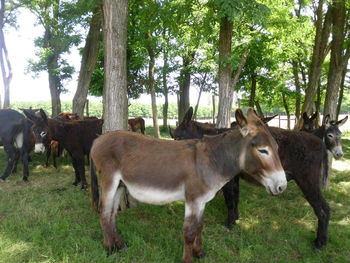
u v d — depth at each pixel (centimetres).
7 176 682
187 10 598
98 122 653
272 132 414
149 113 4209
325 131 600
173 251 362
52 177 721
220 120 626
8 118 686
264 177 286
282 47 1098
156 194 322
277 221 467
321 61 865
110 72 470
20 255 332
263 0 742
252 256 360
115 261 332
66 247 352
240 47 901
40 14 1238
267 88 1352
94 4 600
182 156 319
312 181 402
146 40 1257
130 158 334
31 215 452
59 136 624
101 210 353
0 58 1348
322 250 381
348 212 510
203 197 313
